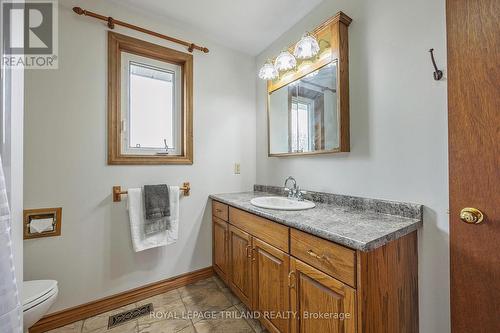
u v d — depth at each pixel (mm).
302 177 1883
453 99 1021
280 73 2008
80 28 1572
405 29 1205
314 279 1055
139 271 1815
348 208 1474
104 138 1665
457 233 1017
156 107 1977
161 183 1910
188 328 1490
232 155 2307
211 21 1904
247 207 1553
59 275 1517
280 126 2057
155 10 1769
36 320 1171
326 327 994
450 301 1039
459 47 1000
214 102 2195
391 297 987
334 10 1590
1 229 525
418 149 1161
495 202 913
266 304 1389
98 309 1632
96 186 1639
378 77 1329
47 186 1474
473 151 966
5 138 666
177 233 1888
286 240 1225
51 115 1483
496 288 911
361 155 1429
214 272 2186
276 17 1858
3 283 524
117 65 1717
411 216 1176
